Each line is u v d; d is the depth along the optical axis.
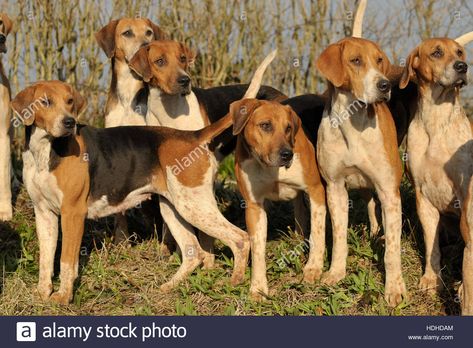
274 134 7.45
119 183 8.13
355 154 7.54
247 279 8.11
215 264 8.73
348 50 7.43
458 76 7.31
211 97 9.86
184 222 8.38
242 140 7.84
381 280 8.04
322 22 13.52
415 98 8.23
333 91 7.64
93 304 7.82
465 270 6.69
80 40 13.18
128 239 9.17
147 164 8.25
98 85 13.31
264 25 13.62
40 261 7.90
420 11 13.31
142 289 8.08
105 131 8.27
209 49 13.57
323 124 7.75
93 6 13.16
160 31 10.39
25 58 12.95
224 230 8.09
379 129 7.51
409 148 7.85
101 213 8.16
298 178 7.83
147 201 9.38
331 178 7.85
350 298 7.62
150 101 9.38
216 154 9.35
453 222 8.34
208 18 13.52
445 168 7.59
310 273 8.06
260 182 7.79
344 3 13.48
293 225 9.64
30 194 7.85
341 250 8.01
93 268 8.51
